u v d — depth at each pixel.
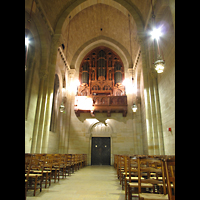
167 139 10.09
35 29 11.73
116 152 18.31
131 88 19.69
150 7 12.18
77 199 4.64
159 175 4.75
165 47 10.22
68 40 18.23
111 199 4.69
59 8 14.80
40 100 11.97
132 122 18.89
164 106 10.55
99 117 19.31
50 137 15.16
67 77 19.61
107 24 19.88
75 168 12.12
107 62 21.88
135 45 17.62
